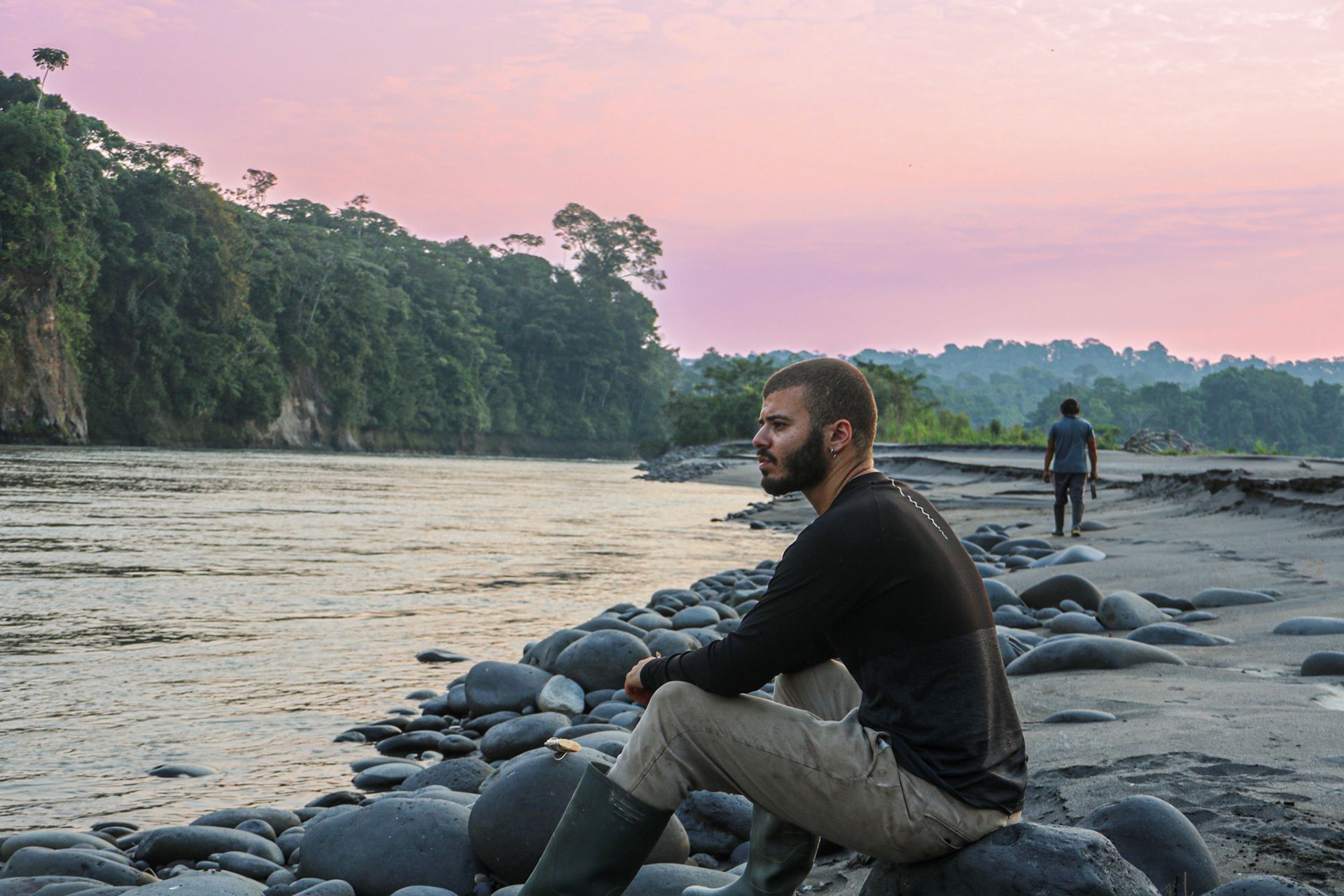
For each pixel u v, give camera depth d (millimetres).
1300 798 2924
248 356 79688
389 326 101188
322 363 91250
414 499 27047
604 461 111125
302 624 8859
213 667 7172
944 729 2145
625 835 2258
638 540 17438
